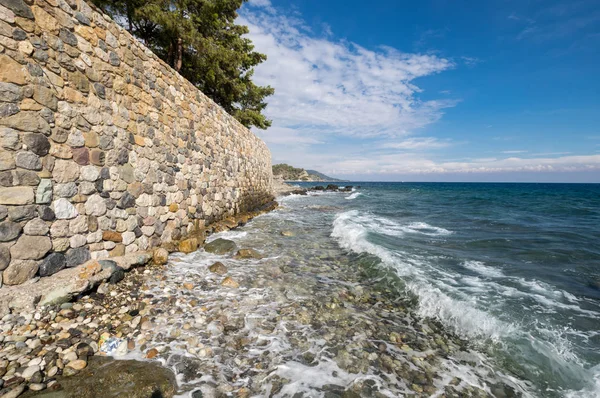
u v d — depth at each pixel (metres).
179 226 7.27
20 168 3.47
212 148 9.62
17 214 3.42
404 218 14.73
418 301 4.62
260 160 18.05
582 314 4.24
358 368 2.97
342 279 5.64
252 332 3.53
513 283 5.45
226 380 2.67
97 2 10.24
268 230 10.45
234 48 15.84
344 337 3.55
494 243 8.76
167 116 6.80
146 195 5.89
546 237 9.70
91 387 2.36
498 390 2.73
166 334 3.31
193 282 4.93
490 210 18.70
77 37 4.33
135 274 4.91
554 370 3.03
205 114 9.09
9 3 3.40
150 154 6.07
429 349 3.38
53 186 3.88
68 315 3.34
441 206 21.75
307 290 4.98
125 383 2.44
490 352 3.34
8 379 2.29
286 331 3.62
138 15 10.30
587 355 3.28
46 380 2.39
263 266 6.16
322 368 2.94
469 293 4.92
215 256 6.62
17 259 3.39
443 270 6.18
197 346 3.14
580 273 6.10
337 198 31.38
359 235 8.97
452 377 2.90
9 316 3.03
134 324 3.42
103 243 4.72
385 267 6.00
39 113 3.71
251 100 20.50
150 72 6.17
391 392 2.64
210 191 9.38
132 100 5.54
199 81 15.84
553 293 5.00
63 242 4.00
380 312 4.29
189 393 2.47
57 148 3.95
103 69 4.82
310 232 10.49
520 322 3.95
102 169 4.73
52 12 3.94
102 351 2.90
